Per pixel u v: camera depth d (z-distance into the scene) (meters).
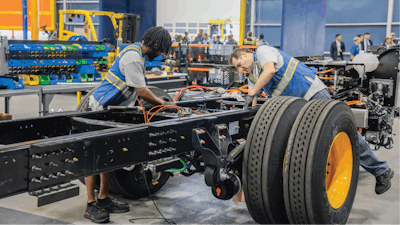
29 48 5.61
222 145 2.40
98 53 6.77
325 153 2.26
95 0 21.16
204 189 3.60
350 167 2.71
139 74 2.62
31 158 1.54
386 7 15.49
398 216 3.03
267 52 2.88
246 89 4.20
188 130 2.23
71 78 6.46
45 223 2.77
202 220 2.88
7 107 5.98
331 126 2.30
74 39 6.79
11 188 1.49
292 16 10.48
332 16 16.61
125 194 3.23
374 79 5.55
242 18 11.95
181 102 3.16
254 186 2.33
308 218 2.26
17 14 18.09
